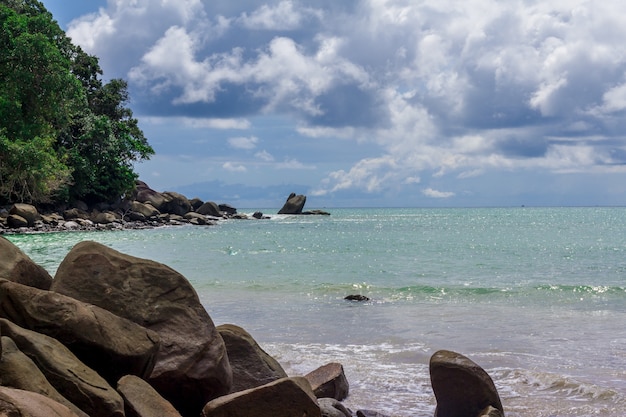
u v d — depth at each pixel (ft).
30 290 20.45
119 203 232.12
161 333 22.61
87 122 219.82
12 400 13.88
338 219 329.72
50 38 185.88
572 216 430.61
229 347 26.07
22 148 164.35
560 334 41.75
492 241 153.89
